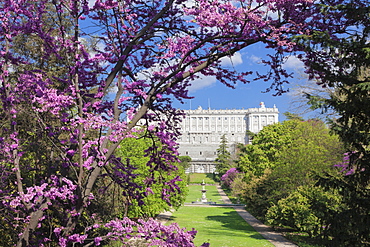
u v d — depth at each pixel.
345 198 7.79
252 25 5.20
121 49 5.75
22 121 6.89
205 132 135.25
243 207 45.25
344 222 7.21
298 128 28.33
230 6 5.00
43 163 7.83
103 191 6.88
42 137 6.43
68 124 5.29
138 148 21.95
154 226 4.71
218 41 5.86
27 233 5.48
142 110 5.49
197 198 59.28
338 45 5.84
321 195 17.80
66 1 5.46
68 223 5.18
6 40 6.30
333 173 18.53
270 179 25.28
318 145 23.92
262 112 134.62
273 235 22.91
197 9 5.19
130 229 4.73
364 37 6.70
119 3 5.86
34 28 5.71
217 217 34.50
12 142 6.52
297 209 19.25
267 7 5.21
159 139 6.82
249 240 20.66
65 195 5.02
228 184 66.56
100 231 7.01
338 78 7.02
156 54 6.20
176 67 5.73
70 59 5.70
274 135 35.34
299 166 21.86
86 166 5.14
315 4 5.54
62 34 5.46
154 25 5.88
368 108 7.40
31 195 4.88
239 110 137.75
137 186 6.23
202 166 122.50
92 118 4.94
